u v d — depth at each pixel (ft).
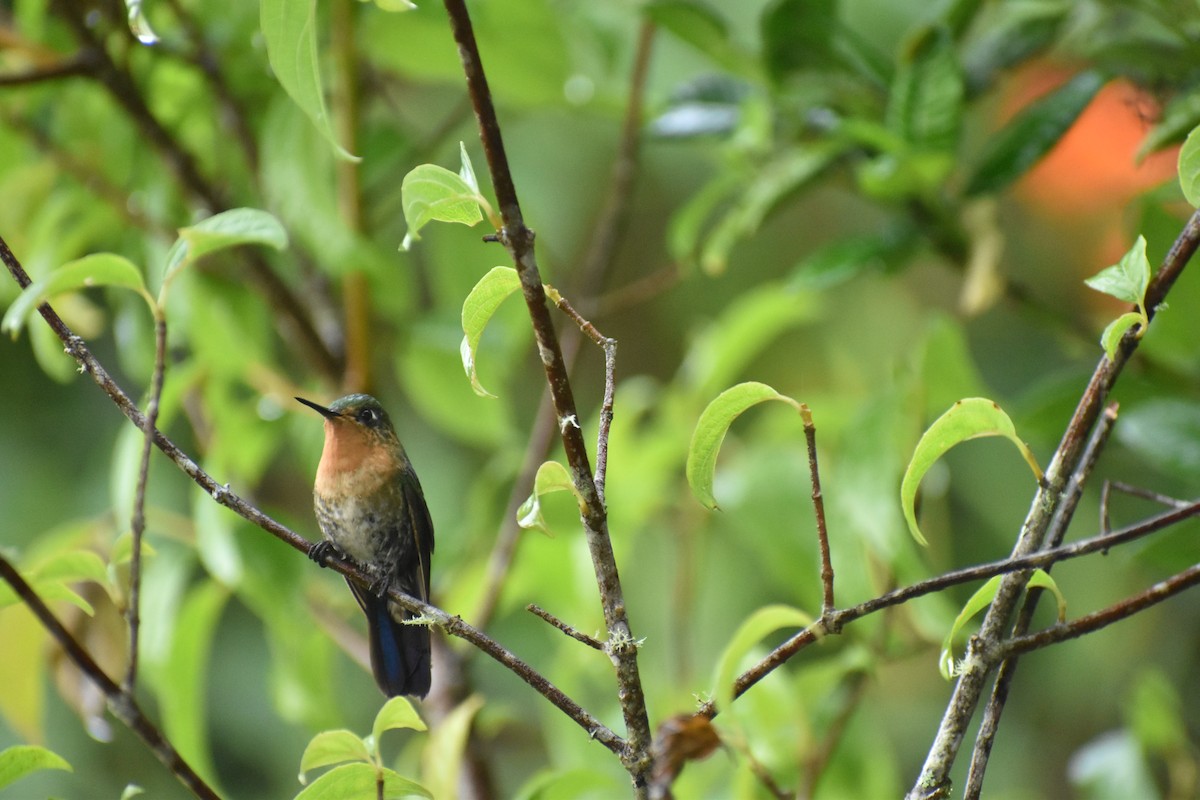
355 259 26.03
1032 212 33.40
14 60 29.37
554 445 30.63
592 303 28.91
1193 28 22.43
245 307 31.22
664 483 30.37
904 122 22.27
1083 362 36.01
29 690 23.34
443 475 39.06
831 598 12.82
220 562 23.73
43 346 28.43
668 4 25.03
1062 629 13.37
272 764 37.68
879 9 32.14
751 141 25.45
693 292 41.45
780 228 40.42
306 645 27.99
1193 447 22.63
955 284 39.06
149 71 29.55
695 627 34.71
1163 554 21.80
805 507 25.17
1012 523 34.37
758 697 22.16
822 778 24.98
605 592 12.40
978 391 24.26
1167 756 24.64
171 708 25.23
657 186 39.83
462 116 30.42
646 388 35.63
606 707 26.00
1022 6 26.68
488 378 30.40
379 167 30.71
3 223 30.81
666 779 11.84
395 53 28.91
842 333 39.93
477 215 12.67
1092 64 24.84
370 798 14.64
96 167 30.73
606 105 30.30
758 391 13.01
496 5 28.53
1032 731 37.01
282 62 12.59
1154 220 21.22
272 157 26.35
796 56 25.25
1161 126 20.54
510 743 35.81
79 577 15.28
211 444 26.84
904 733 37.27
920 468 13.20
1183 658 35.45
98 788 36.17
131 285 13.03
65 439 38.60
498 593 26.40
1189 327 22.79
